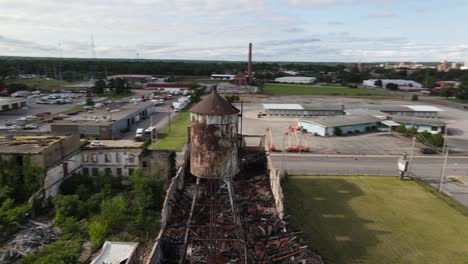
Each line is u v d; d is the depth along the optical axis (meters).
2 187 36.97
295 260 25.02
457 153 63.16
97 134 68.56
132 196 40.34
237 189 35.44
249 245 24.12
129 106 101.38
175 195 30.61
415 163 56.31
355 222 34.94
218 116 22.70
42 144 40.25
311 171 51.12
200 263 23.12
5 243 30.44
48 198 38.25
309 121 79.81
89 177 43.72
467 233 33.09
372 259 28.52
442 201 40.47
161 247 24.34
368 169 52.44
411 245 30.80
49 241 30.80
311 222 34.72
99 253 26.75
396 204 39.50
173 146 62.62
